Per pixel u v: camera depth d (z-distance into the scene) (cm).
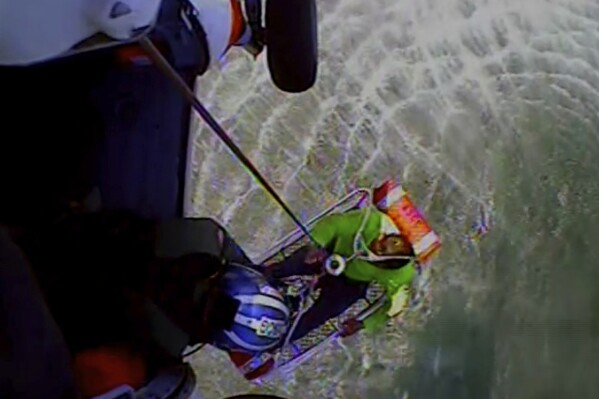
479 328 829
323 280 604
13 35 410
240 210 786
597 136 894
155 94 526
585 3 912
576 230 876
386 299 613
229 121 802
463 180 852
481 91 875
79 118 515
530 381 839
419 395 804
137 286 506
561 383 841
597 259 873
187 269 522
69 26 415
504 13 898
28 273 425
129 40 442
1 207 496
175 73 490
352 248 607
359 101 841
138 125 529
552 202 871
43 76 495
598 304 861
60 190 512
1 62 423
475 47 883
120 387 460
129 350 489
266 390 757
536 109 884
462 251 841
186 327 513
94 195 519
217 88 805
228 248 560
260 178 521
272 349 566
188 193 557
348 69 846
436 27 878
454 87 869
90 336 486
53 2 407
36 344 416
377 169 830
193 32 519
